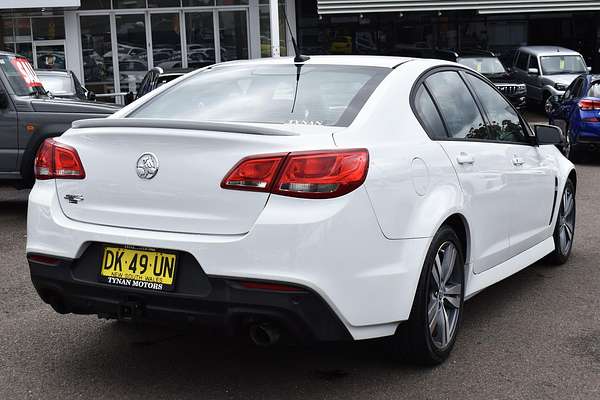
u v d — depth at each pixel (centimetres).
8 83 936
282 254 359
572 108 1460
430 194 426
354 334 381
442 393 407
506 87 2152
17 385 420
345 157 373
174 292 375
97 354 468
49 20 2417
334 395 405
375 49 2591
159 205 386
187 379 428
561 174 641
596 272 662
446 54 2331
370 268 381
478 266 491
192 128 382
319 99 434
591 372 438
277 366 447
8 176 938
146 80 1461
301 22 2547
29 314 550
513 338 495
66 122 935
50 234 408
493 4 2408
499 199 512
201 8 2503
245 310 362
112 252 393
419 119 445
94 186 402
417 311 416
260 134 373
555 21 2694
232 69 500
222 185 371
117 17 2473
